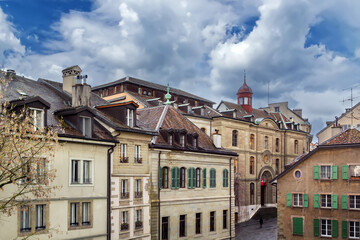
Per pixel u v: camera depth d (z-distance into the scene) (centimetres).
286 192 3528
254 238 4322
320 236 3325
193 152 3538
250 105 6900
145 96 5725
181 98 6275
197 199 3572
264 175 6316
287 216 3503
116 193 2794
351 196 3241
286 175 3550
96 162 2655
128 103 3011
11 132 1823
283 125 6919
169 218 3275
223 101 6600
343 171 3269
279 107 8531
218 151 3881
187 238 3434
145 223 3030
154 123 3522
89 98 2967
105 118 2892
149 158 3134
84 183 2564
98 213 2638
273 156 6500
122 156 2888
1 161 1766
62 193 2422
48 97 2933
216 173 3869
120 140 2861
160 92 6006
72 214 2497
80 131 2597
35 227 2281
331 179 3325
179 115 3909
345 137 3356
